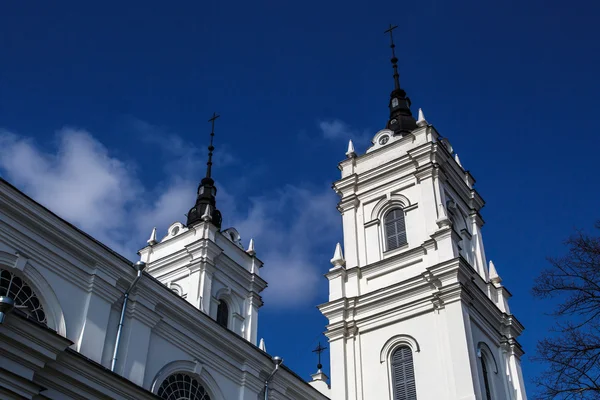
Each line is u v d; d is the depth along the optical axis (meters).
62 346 21.44
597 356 22.23
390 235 39.25
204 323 28.11
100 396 22.77
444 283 34.72
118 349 24.59
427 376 33.28
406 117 45.38
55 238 23.86
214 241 42.38
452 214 40.03
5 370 19.75
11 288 22.56
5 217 22.64
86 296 24.34
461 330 33.06
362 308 37.00
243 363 29.64
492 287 38.75
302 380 32.16
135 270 25.95
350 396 34.91
